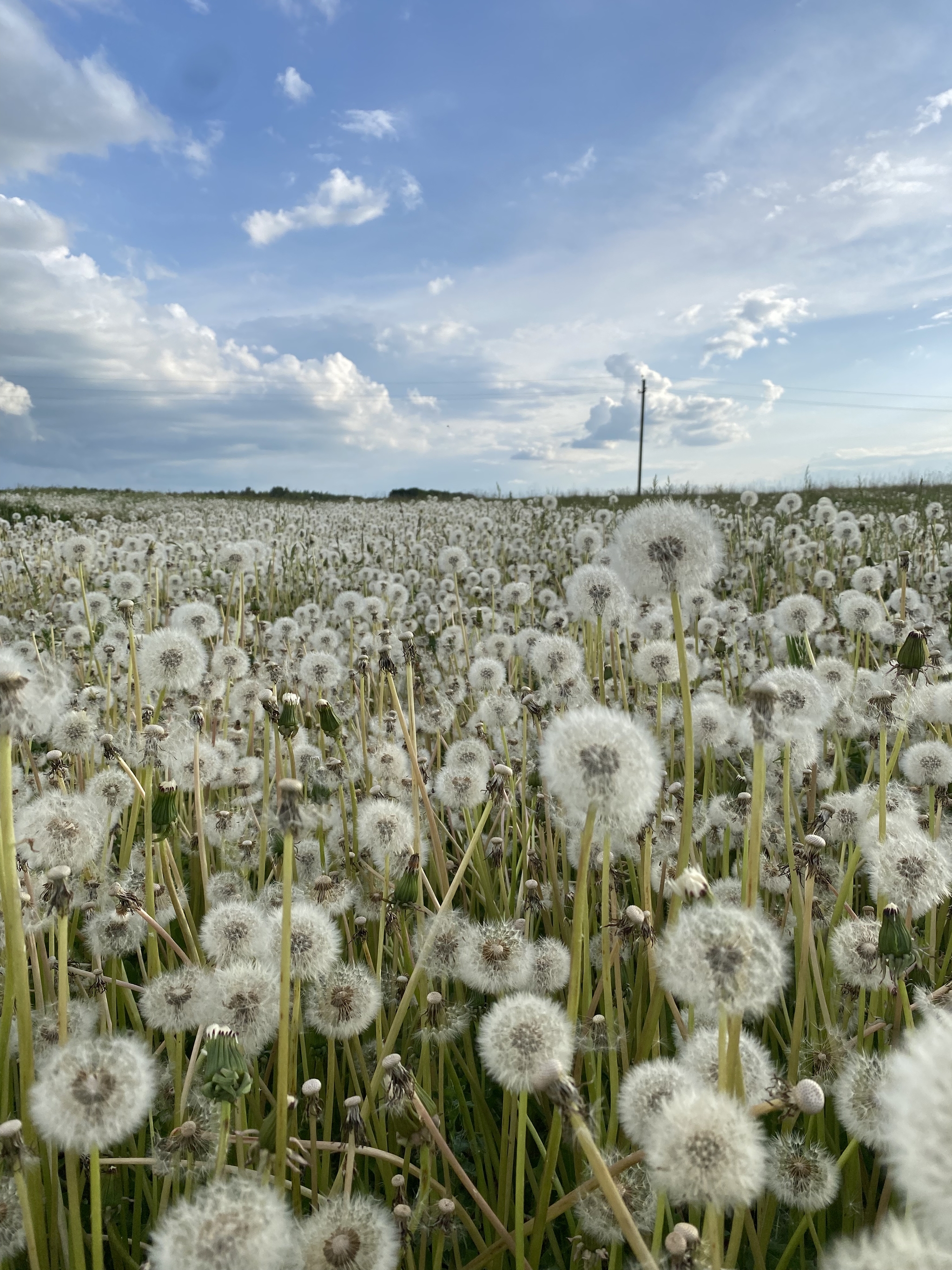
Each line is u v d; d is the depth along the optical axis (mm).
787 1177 2117
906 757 3543
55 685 2008
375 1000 2510
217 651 4703
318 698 4926
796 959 3148
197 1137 2055
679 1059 2176
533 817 3947
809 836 2527
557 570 13484
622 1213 1403
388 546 17766
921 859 2510
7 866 1905
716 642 5836
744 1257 2494
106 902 3096
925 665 3096
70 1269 2033
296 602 12867
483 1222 2627
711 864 4047
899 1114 1302
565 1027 1960
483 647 6477
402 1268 2307
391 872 3273
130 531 21094
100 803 3289
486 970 2471
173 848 3869
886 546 13094
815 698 2750
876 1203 2420
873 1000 2740
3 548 16172
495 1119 3053
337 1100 2893
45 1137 1736
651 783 1858
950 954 3211
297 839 3674
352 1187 2598
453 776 3564
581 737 1844
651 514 2701
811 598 4277
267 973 2322
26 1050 1949
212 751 4012
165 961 3488
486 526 18719
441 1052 2732
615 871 3145
